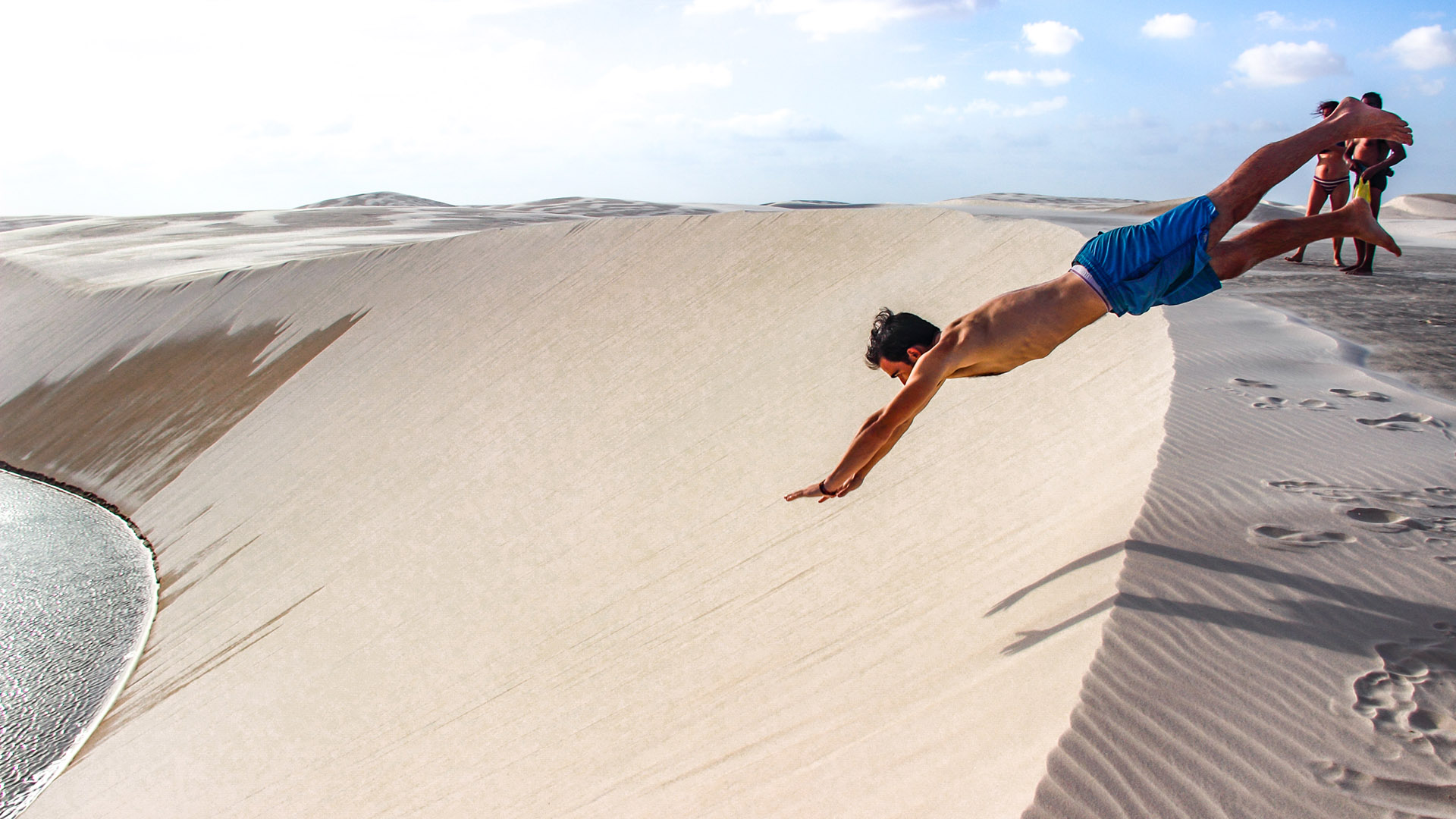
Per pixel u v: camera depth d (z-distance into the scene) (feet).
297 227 184.24
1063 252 35.35
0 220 251.19
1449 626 7.82
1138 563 9.52
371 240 146.72
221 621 39.60
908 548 17.39
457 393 51.72
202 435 64.69
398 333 63.41
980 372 10.14
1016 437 20.47
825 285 44.42
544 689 21.01
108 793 29.55
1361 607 8.24
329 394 60.13
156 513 57.57
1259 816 5.74
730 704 14.07
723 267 50.70
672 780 11.98
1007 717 7.76
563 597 26.35
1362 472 11.79
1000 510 16.55
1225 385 16.92
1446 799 5.72
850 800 8.03
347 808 20.75
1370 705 6.82
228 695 32.27
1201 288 9.85
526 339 54.13
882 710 10.09
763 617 17.95
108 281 105.91
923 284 38.96
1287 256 41.32
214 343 76.54
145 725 33.45
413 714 24.03
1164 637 7.96
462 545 34.55
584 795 13.80
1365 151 33.09
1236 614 8.21
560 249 62.85
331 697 28.04
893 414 9.75
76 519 60.18
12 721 35.45
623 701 17.48
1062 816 5.82
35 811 30.58
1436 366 18.85
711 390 37.99
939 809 6.80
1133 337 23.22
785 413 32.27
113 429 72.38
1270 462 12.23
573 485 35.01
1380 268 37.99
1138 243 9.82
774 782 9.62
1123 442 15.74
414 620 30.30
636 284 54.34
